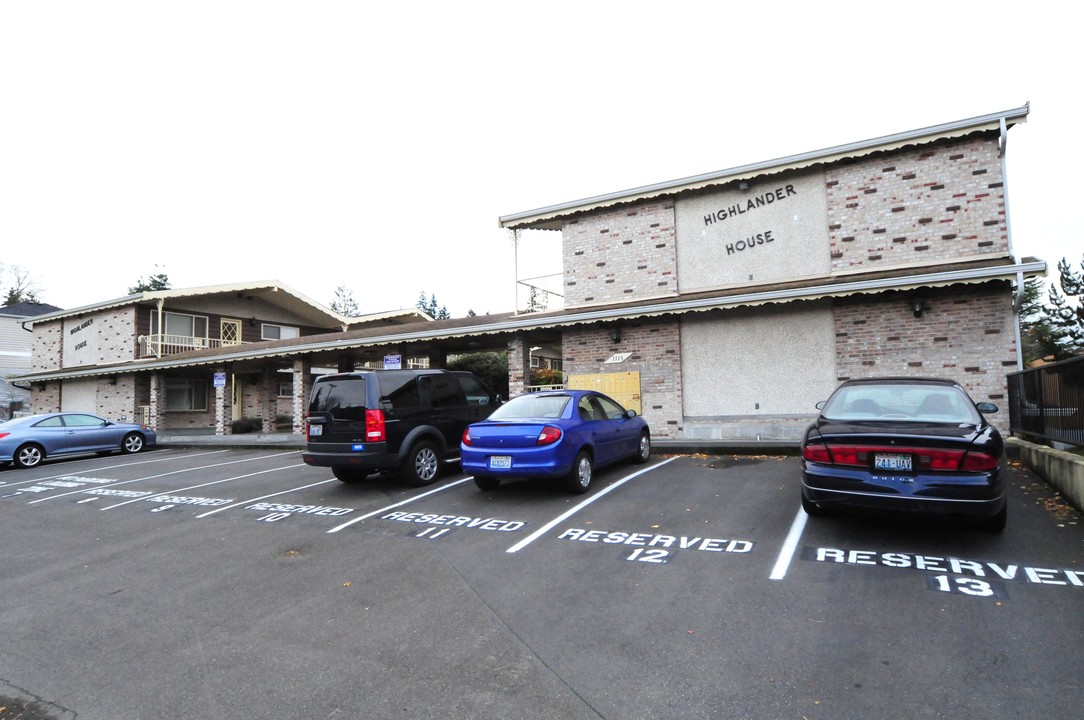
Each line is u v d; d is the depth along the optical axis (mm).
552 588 4629
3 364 34062
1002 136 10750
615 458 8914
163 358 22094
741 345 12539
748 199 13148
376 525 6812
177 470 12500
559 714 2965
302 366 18531
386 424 8500
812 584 4418
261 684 3402
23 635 4242
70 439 15547
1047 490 6836
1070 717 2758
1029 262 9695
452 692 3215
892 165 11789
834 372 11648
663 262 13812
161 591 5031
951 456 4879
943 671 3180
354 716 3043
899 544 5199
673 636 3732
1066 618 3711
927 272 10438
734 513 6461
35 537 7148
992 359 10367
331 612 4387
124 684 3484
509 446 7586
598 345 13891
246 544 6328
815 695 3014
